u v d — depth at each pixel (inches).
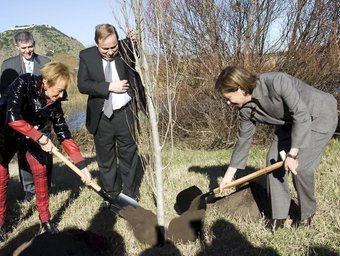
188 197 182.1
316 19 338.3
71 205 208.2
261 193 179.8
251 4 334.3
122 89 178.4
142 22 140.0
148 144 155.3
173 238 158.6
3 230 178.7
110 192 198.1
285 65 339.9
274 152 159.2
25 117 155.1
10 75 213.0
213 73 350.6
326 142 152.3
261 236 156.3
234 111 345.4
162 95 158.2
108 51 171.5
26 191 227.1
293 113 141.1
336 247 143.8
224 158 295.1
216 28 349.7
